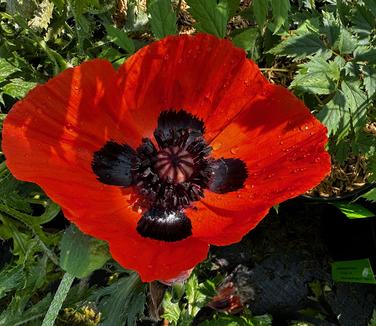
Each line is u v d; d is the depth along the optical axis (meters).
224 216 0.17
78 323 0.27
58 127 0.15
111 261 0.23
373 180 0.24
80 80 0.15
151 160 0.18
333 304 0.30
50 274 0.25
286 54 0.22
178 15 0.26
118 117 0.17
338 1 0.24
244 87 0.16
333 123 0.22
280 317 0.30
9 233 0.22
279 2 0.18
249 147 0.17
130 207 0.17
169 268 0.14
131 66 0.16
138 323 0.29
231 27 0.26
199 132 0.18
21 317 0.22
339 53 0.23
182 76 0.16
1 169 0.20
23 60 0.23
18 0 0.23
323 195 0.26
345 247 0.30
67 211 0.14
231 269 0.30
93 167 0.17
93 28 0.25
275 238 0.31
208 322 0.28
